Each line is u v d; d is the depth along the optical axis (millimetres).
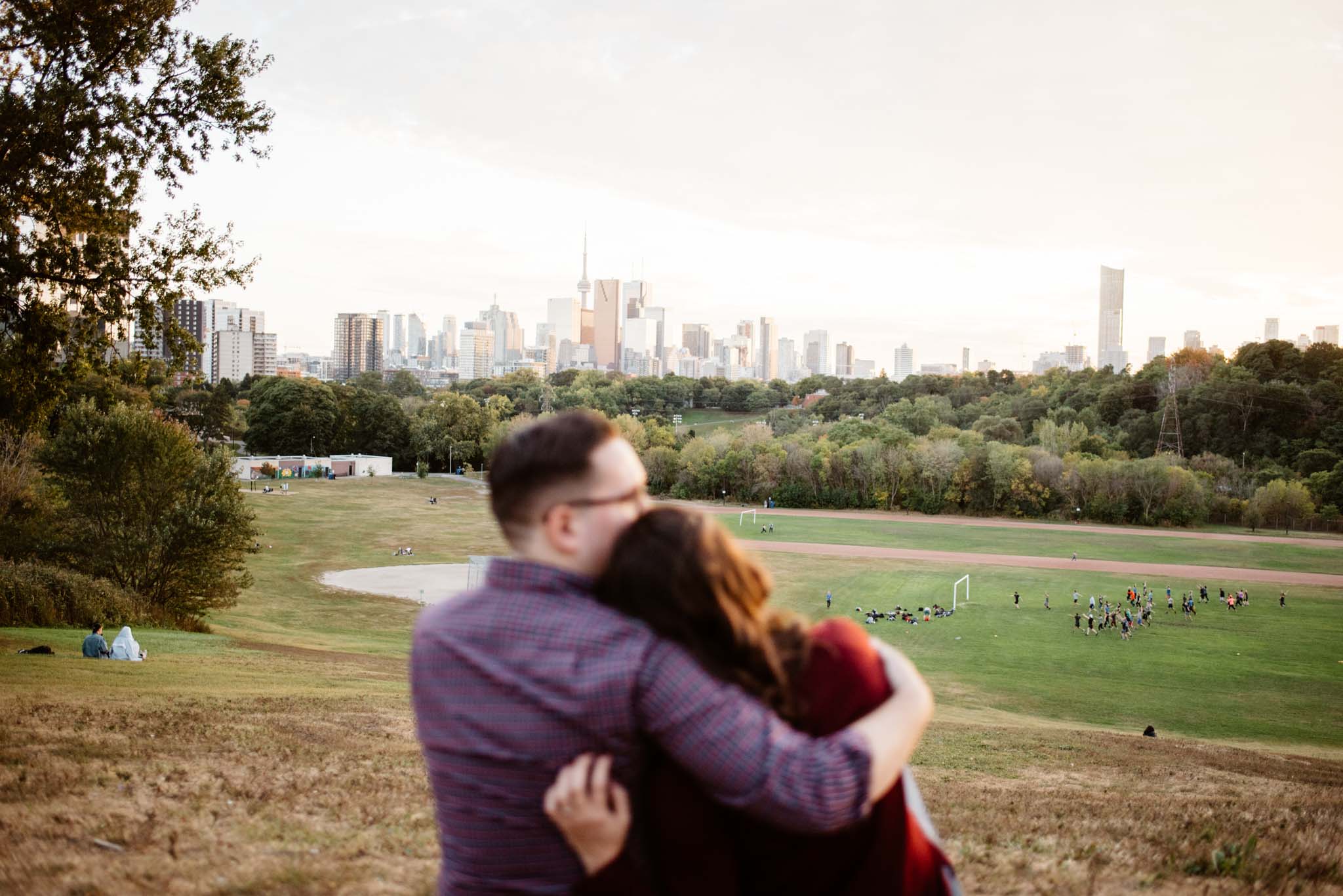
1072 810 8500
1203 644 44594
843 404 178875
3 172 16469
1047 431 121938
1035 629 48406
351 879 4469
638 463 1882
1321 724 30625
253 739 9391
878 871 1755
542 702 1570
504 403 162375
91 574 30984
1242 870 5414
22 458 32688
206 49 17906
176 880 4344
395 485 122562
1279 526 96688
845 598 57406
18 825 5266
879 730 1674
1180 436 126688
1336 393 126000
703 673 1593
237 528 33844
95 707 10758
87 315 18766
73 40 16953
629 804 1622
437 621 1771
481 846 1649
